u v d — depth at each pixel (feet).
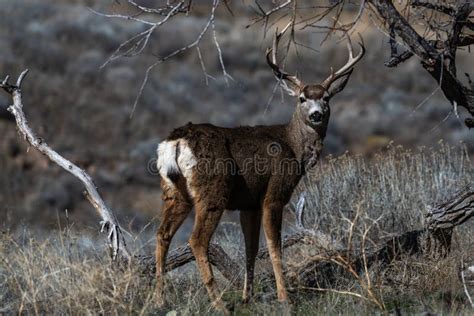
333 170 107.55
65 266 71.87
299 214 90.84
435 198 100.68
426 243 84.43
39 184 216.74
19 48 297.33
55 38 314.14
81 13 338.95
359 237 91.40
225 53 322.75
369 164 117.29
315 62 313.94
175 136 76.64
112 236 80.43
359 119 286.05
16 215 192.24
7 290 74.33
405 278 80.38
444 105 298.56
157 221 152.15
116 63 305.73
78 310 66.69
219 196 76.02
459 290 75.87
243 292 78.79
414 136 274.16
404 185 103.40
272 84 310.65
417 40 71.00
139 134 266.16
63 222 173.27
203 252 75.31
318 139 81.82
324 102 81.20
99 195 81.92
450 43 74.43
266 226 78.54
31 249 73.46
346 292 73.46
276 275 77.41
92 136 258.78
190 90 299.99
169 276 85.15
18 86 85.56
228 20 342.23
